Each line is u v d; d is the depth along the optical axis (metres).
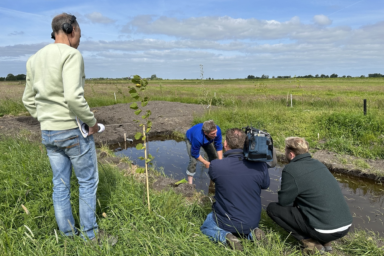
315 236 2.54
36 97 2.05
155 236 2.38
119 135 7.90
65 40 2.10
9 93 17.09
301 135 7.32
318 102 13.38
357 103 12.48
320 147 6.53
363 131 6.88
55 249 2.14
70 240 2.22
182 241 2.39
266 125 8.34
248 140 2.53
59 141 2.04
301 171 2.56
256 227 2.66
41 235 2.39
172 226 2.68
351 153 6.06
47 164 3.70
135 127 8.82
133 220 2.69
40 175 3.33
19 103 11.77
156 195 3.40
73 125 2.06
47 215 2.55
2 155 4.13
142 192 3.34
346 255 2.64
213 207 2.78
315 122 8.17
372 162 5.49
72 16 2.13
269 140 2.53
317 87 35.62
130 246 2.32
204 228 2.77
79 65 1.94
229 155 2.68
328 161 5.60
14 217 2.47
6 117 10.02
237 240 2.41
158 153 6.74
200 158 4.25
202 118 9.33
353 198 4.27
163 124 9.30
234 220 2.55
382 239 2.97
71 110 1.91
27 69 2.10
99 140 7.37
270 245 2.48
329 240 2.51
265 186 2.67
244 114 9.52
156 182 4.32
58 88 1.96
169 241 2.39
